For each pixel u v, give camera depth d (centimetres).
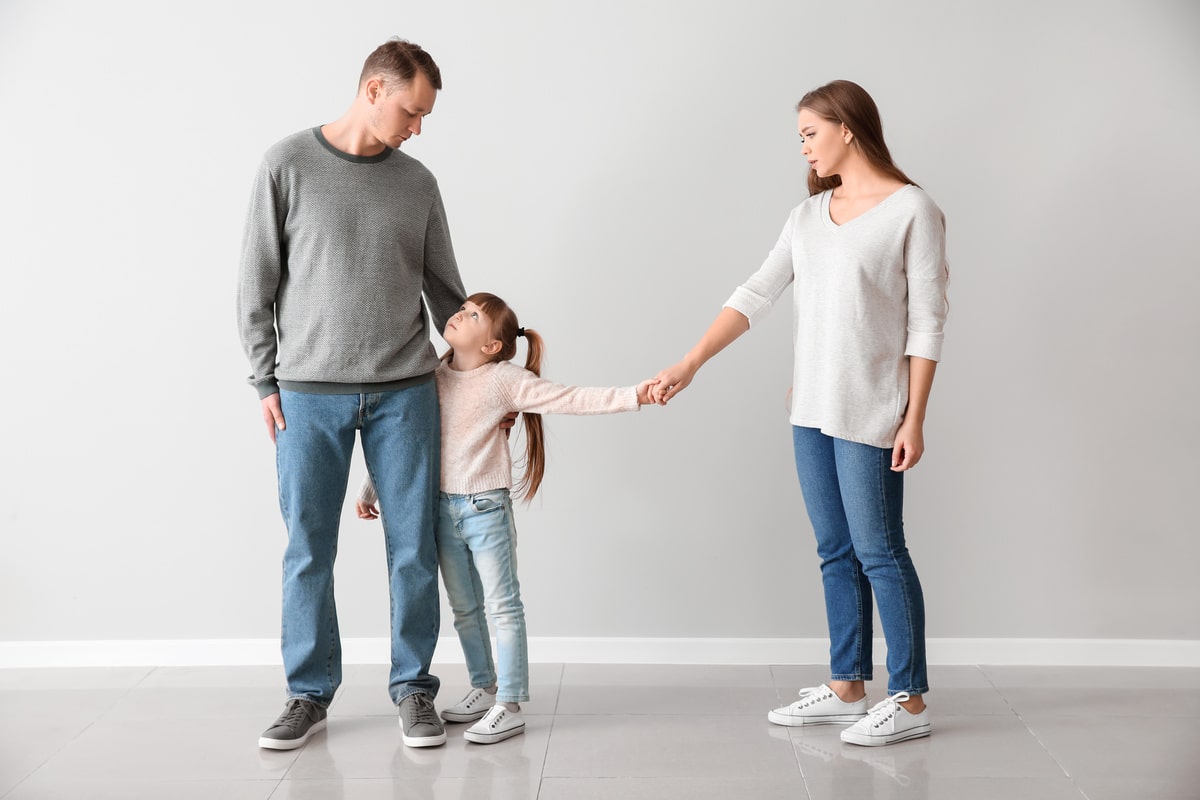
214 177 268
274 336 226
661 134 266
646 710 245
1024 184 264
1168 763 212
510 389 229
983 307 268
